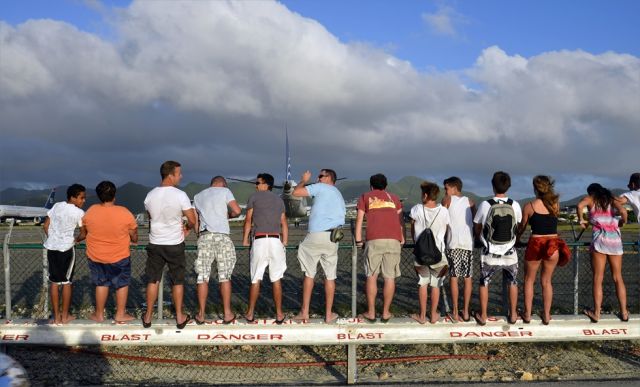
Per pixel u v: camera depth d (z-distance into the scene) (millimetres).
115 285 6301
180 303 6270
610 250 6473
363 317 6473
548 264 6375
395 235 6383
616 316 6695
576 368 6504
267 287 11219
